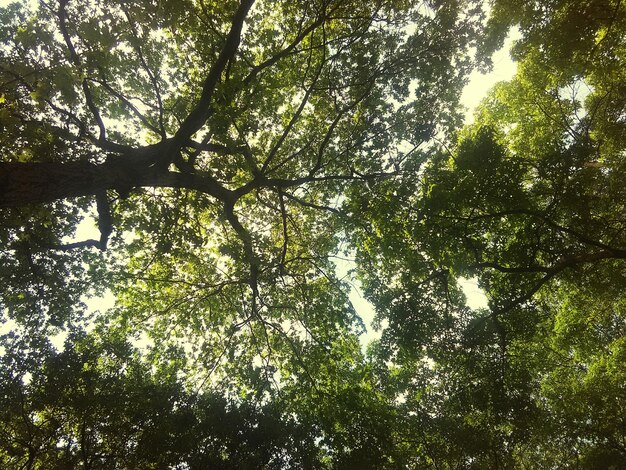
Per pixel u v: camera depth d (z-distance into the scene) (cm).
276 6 1184
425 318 1103
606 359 1408
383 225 1045
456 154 1055
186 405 1071
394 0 1072
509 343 1103
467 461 1313
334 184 1332
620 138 1216
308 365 1277
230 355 1256
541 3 1049
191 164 1030
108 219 763
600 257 968
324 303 1370
